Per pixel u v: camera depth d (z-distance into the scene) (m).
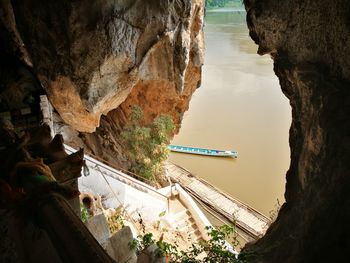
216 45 50.78
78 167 3.92
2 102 13.37
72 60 13.08
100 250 2.22
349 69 6.11
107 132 20.12
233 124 29.00
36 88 14.91
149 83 18.67
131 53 13.77
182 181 22.39
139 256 5.27
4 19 14.84
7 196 2.96
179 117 21.20
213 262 5.57
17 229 3.37
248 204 20.45
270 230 8.84
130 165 19.84
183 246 13.56
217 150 25.20
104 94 14.22
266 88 35.53
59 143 4.20
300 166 7.88
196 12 16.70
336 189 5.71
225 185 22.19
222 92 34.91
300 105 8.20
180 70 16.09
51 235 2.42
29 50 13.68
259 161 24.42
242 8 84.88
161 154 19.42
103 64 13.20
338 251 5.18
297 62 8.02
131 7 12.91
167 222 15.15
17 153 3.29
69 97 14.35
